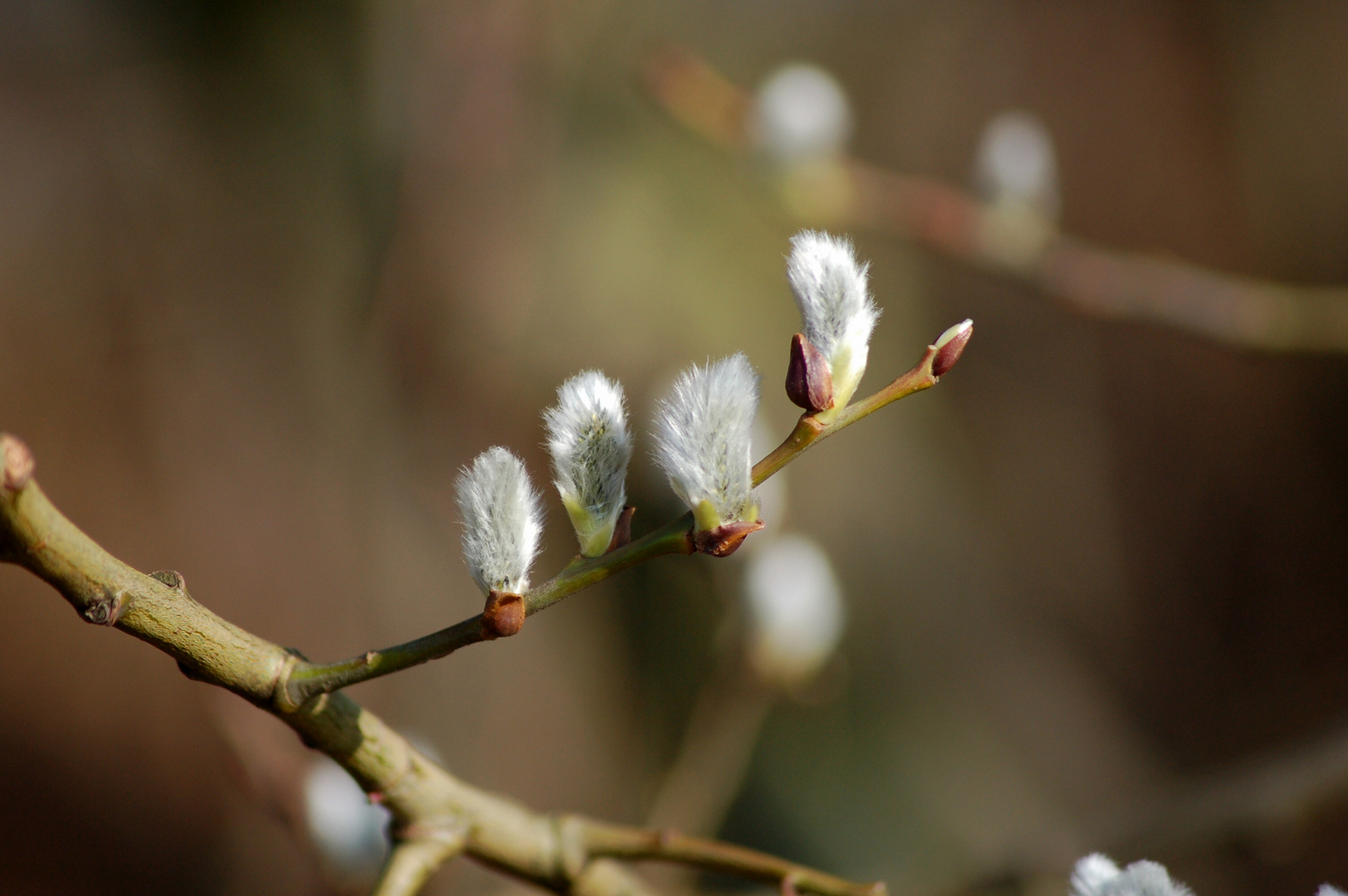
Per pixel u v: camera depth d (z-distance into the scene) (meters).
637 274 1.34
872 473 1.48
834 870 1.21
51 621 1.29
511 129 1.24
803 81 0.83
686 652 1.29
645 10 1.41
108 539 1.27
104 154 1.33
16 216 1.32
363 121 1.26
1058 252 0.83
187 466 1.29
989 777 1.36
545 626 1.30
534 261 1.27
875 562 1.43
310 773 0.60
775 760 1.27
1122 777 1.43
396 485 1.28
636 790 1.25
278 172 1.31
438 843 0.53
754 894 0.67
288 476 1.29
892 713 1.36
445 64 1.22
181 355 1.31
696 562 0.67
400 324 1.26
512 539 0.49
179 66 1.32
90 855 1.20
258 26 1.30
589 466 0.49
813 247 0.49
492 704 1.24
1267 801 0.67
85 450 1.29
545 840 0.54
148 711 1.28
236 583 1.26
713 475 0.49
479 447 1.29
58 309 1.30
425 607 1.27
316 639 1.25
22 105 1.33
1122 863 0.69
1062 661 1.49
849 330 0.49
